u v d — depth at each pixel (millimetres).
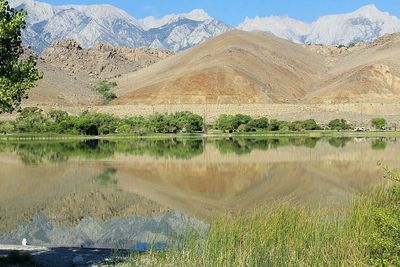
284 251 18703
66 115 164875
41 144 110125
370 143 102812
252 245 19031
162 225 30844
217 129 158500
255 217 21484
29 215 34906
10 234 29281
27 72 18453
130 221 32344
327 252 18219
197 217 33406
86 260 21516
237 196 42031
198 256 18922
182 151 87250
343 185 46188
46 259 21781
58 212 35875
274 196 41219
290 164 64812
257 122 156500
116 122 153250
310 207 29906
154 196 42281
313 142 108312
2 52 18109
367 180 49312
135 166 65062
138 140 124562
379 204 21391
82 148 97062
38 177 55125
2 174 57625
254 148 92500
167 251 20203
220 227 20328
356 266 16766
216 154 80438
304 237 19406
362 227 19438
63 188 47156
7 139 130000
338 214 22938
